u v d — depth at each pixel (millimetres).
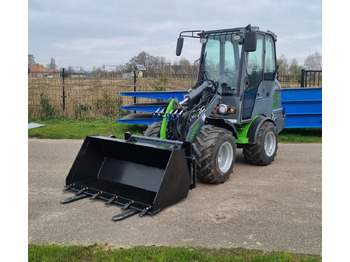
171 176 4223
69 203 4445
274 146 6547
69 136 8914
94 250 3266
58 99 12492
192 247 3350
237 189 5074
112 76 14695
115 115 12266
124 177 4695
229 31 5754
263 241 3496
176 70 14070
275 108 7160
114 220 3910
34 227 3756
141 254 3154
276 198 4730
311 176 5797
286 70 14289
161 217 4047
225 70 5812
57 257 3094
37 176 5598
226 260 3053
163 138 4887
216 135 5016
